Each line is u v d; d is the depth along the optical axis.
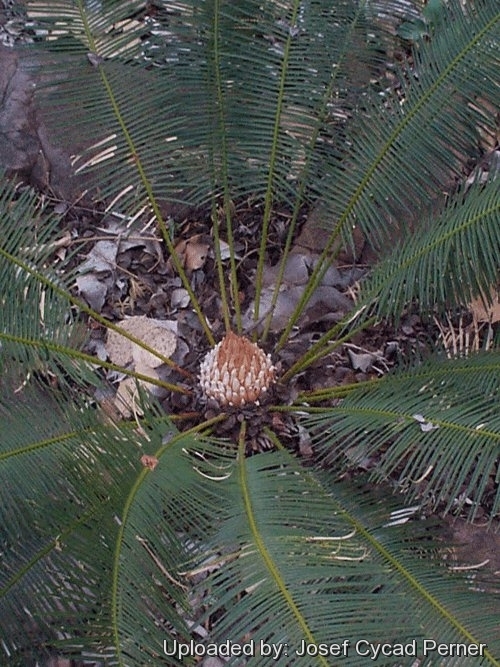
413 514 1.67
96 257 2.12
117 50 1.90
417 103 1.85
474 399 1.57
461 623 1.40
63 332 1.76
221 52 1.88
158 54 1.91
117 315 2.08
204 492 1.53
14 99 2.13
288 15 1.87
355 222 1.93
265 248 2.12
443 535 1.63
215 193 2.03
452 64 1.82
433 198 1.97
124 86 1.91
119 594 1.35
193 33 1.88
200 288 2.13
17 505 1.49
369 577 1.48
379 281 1.79
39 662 1.44
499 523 1.79
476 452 1.49
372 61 1.92
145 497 1.45
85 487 1.44
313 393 1.89
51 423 1.55
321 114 1.91
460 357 1.73
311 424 1.82
